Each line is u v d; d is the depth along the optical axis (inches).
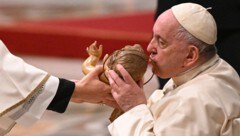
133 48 318.7
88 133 608.1
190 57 306.8
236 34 430.9
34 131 617.9
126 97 310.7
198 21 304.0
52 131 616.1
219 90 302.5
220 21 430.0
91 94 346.6
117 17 973.2
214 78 307.4
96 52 351.3
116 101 316.5
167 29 305.4
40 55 916.0
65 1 1090.7
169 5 435.8
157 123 298.7
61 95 357.4
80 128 623.2
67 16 991.0
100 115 662.5
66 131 617.0
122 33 894.4
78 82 355.6
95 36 902.4
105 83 343.0
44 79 358.6
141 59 314.5
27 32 919.0
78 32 906.7
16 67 359.3
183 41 303.9
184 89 304.3
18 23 949.8
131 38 885.2
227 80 311.0
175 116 294.8
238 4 426.3
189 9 307.4
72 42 904.9
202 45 304.8
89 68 347.9
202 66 311.1
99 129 621.0
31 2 1082.7
